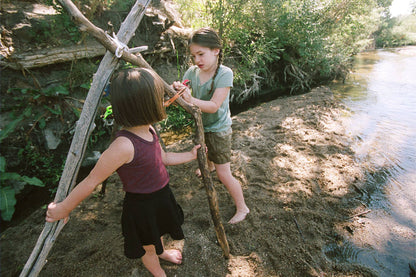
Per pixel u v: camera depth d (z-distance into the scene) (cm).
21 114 282
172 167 295
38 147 288
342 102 520
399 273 183
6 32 293
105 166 114
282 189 259
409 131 388
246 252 195
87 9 340
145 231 136
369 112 465
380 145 351
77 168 128
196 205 240
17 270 185
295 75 607
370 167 302
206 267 183
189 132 394
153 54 413
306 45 562
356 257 194
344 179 279
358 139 369
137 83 111
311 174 285
